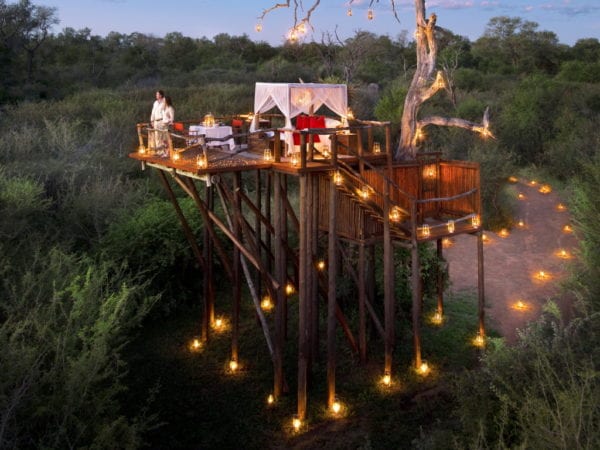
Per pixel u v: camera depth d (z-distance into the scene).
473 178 11.45
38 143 19.27
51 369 7.21
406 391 10.13
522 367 7.31
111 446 7.09
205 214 10.70
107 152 19.83
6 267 9.26
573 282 11.05
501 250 17.00
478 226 11.38
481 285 11.50
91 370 7.35
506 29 73.44
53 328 8.34
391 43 61.44
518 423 6.48
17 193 13.13
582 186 12.51
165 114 11.80
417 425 9.16
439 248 12.59
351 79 39.03
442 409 9.50
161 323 13.43
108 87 46.69
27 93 39.00
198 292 14.67
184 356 11.80
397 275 12.09
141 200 16.61
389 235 10.29
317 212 10.57
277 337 9.95
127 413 9.80
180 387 10.62
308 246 9.27
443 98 35.66
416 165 11.73
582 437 5.63
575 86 31.91
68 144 19.25
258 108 11.65
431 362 11.02
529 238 17.95
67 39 63.84
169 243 13.77
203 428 9.41
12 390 6.84
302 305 9.31
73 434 7.12
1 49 42.69
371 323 11.97
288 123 10.69
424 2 11.42
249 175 21.75
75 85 44.84
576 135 25.66
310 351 10.31
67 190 15.47
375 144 11.42
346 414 9.60
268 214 12.62
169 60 61.22
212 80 50.34
